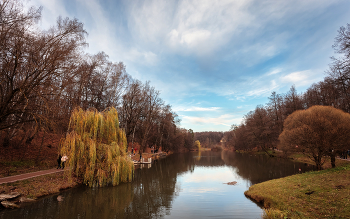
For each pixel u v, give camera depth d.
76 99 18.48
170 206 11.08
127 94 29.48
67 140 13.60
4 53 11.29
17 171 14.58
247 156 49.12
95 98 24.81
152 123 39.78
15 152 18.16
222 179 19.98
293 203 9.02
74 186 13.98
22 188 11.21
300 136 17.97
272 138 46.25
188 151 86.44
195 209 10.48
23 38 11.72
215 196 13.25
